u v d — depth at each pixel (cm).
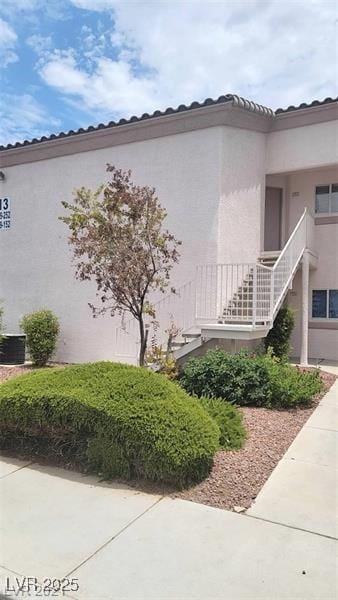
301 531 351
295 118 1109
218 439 470
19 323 1278
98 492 421
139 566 306
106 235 723
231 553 321
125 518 371
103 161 1170
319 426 608
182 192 1065
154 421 433
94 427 457
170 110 1055
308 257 1145
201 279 1027
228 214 1040
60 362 1217
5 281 1339
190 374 719
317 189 1280
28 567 305
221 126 1028
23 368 1088
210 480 434
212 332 855
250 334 816
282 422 617
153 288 898
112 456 446
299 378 753
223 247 1027
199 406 494
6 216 1345
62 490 426
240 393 693
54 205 1249
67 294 1221
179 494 413
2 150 1322
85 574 297
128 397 464
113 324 1143
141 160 1118
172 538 340
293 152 1118
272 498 406
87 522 365
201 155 1045
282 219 1298
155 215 750
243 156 1079
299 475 455
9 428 521
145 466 429
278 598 274
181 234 1062
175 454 414
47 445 504
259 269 907
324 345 1272
